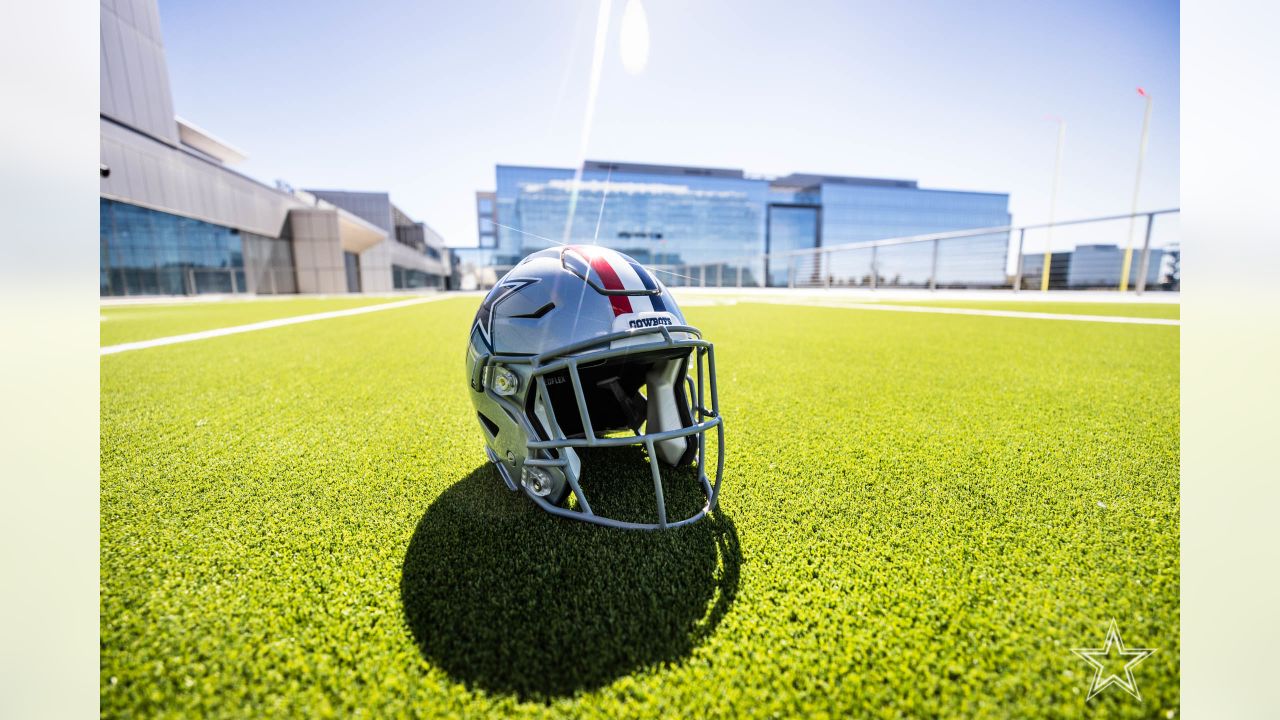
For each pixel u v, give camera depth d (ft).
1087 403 9.98
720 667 3.45
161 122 69.46
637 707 3.17
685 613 3.96
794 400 10.36
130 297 66.03
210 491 6.11
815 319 28.53
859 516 5.43
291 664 3.46
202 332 24.04
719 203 193.98
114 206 63.82
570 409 6.68
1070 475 6.46
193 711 3.12
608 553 4.74
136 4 64.95
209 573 4.44
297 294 96.48
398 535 5.07
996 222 244.22
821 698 3.21
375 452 7.45
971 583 4.28
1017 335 20.24
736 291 73.61
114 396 10.96
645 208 185.06
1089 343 17.76
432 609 3.99
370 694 3.25
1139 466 6.73
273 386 12.00
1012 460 7.00
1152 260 40.42
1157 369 13.20
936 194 237.66
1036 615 3.88
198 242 75.46
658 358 5.54
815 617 3.90
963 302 41.91
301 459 7.18
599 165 180.86
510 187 166.91
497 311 5.36
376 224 148.97
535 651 3.59
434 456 7.29
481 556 4.70
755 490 6.06
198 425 8.85
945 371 13.28
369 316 34.71
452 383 12.34
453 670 3.43
